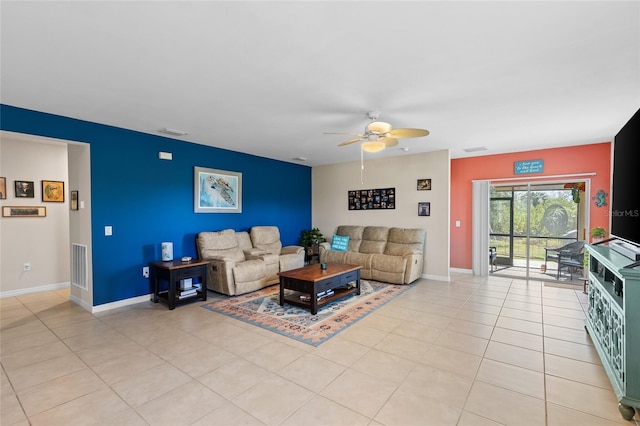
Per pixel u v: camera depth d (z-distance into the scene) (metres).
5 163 4.51
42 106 3.22
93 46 2.07
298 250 5.83
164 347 2.84
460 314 3.71
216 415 1.91
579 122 3.77
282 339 3.00
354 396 2.09
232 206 5.53
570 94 2.89
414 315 3.68
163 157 4.52
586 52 2.14
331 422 1.84
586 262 4.57
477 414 1.91
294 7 1.66
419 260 5.41
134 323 3.43
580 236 5.19
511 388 2.18
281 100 3.06
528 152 5.48
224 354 2.70
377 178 6.31
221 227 5.39
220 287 4.49
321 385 2.22
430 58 2.24
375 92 2.86
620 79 2.57
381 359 2.60
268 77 2.55
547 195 5.50
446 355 2.67
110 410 1.96
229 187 5.48
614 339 2.13
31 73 2.46
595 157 4.94
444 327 3.31
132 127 4.04
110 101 3.09
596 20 1.78
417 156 5.78
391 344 2.89
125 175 4.11
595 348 2.75
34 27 1.84
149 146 4.37
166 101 3.10
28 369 2.45
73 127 3.63
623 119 3.64
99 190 3.86
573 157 5.11
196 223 5.00
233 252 5.14
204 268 4.29
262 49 2.12
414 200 5.82
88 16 1.74
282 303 4.05
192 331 3.21
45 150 4.87
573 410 1.94
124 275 4.09
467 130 4.15
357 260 5.67
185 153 4.83
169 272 3.91
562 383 2.24
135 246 4.21
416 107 3.25
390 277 5.25
